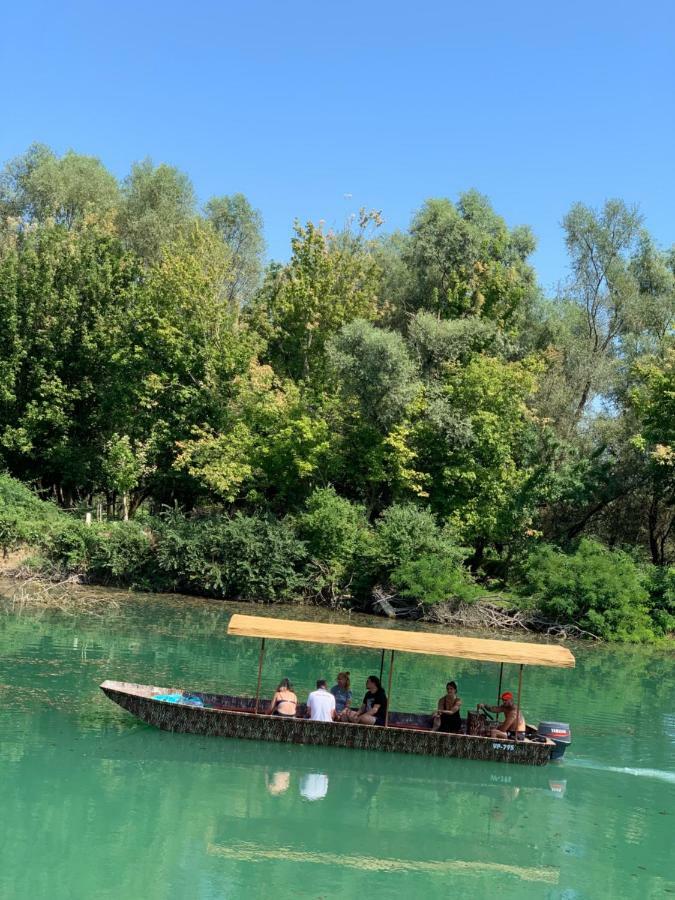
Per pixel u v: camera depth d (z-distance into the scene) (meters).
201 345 40.69
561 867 12.70
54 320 39.38
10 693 18.59
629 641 35.06
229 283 52.12
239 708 17.98
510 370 40.19
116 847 12.12
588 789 16.08
